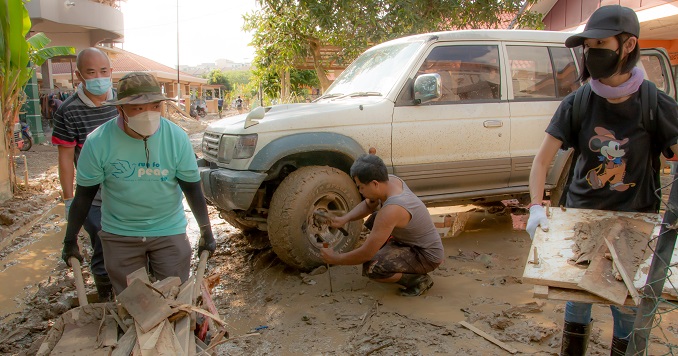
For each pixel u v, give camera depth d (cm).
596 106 255
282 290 441
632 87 240
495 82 540
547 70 567
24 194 822
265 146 447
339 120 471
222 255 532
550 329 359
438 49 520
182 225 318
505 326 365
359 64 599
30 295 453
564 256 220
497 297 416
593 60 234
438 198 520
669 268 192
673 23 1131
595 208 270
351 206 475
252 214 490
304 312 400
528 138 546
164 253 313
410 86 504
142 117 271
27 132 1391
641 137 249
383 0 1059
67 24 1923
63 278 477
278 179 489
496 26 1223
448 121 511
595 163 263
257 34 1212
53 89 2344
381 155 488
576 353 278
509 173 541
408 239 418
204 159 524
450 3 1091
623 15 225
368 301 415
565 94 575
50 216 721
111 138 285
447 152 513
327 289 440
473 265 488
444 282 450
